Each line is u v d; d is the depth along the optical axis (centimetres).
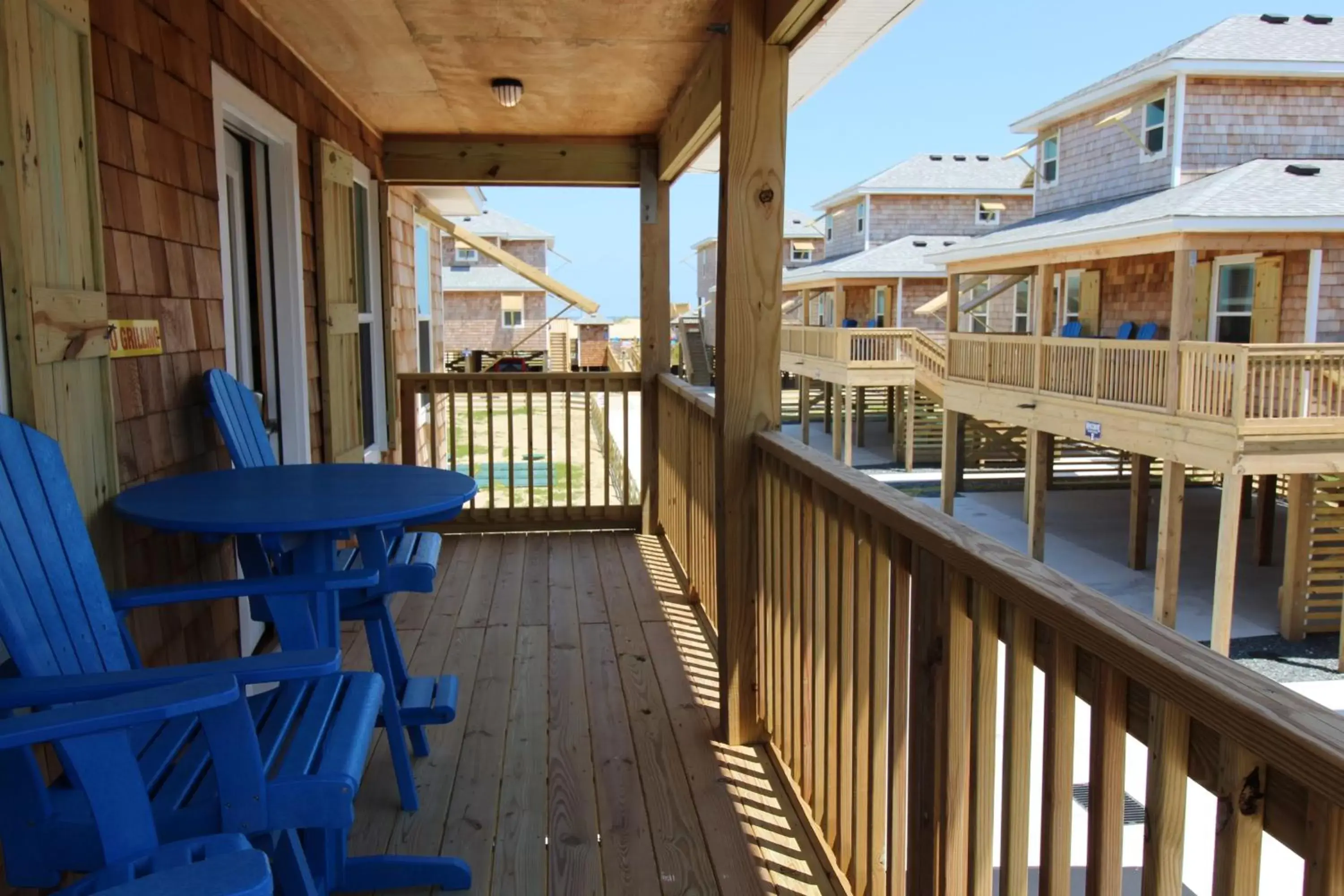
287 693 181
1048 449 1301
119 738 125
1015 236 1412
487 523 554
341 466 286
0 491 159
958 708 151
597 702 314
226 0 307
